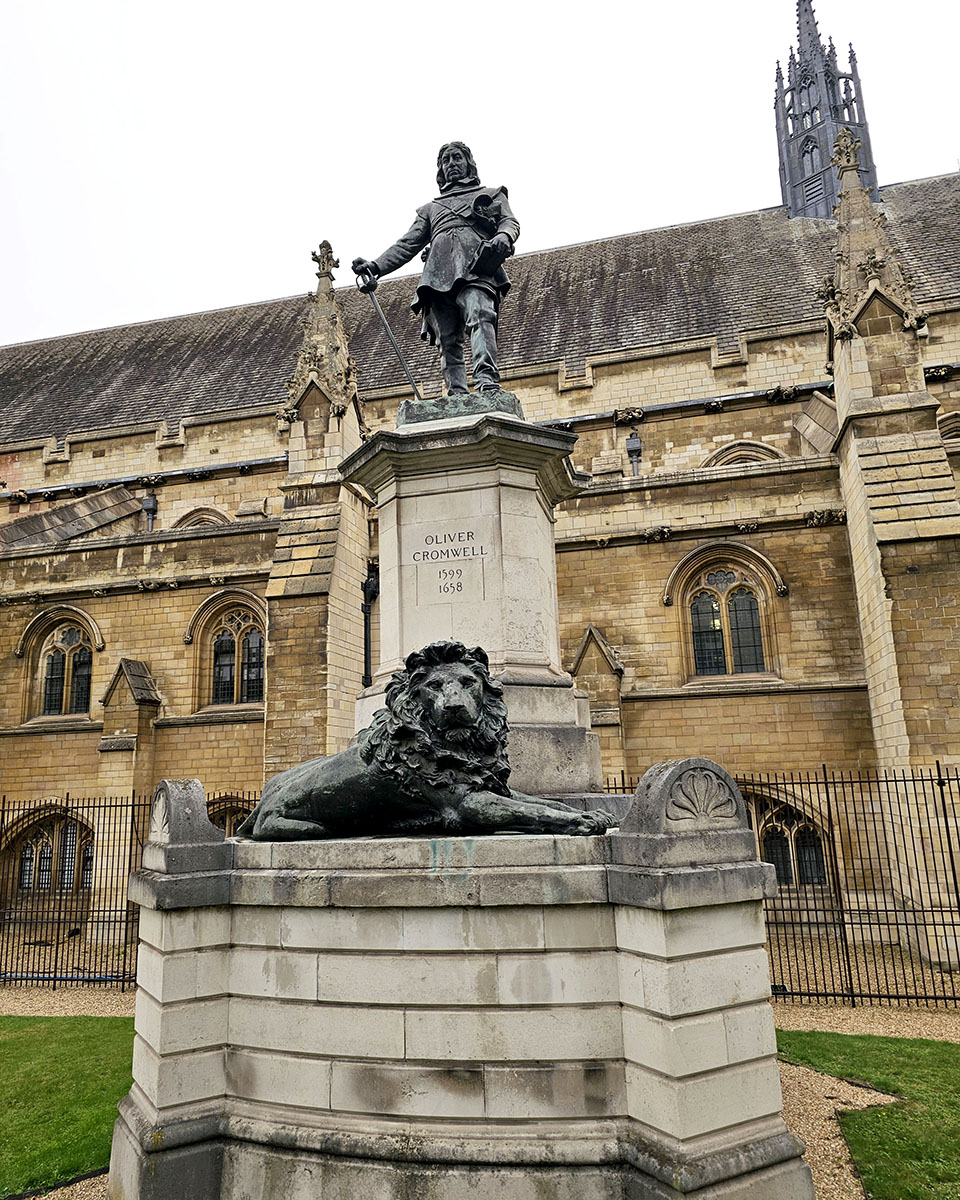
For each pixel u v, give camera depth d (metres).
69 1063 8.93
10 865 20.97
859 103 37.12
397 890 4.76
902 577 15.28
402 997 4.67
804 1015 10.50
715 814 4.73
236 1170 4.69
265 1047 4.91
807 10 38.28
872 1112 6.69
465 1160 4.31
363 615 20.69
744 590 19.27
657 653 19.09
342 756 5.90
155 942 5.14
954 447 18.09
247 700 21.17
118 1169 5.02
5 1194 5.61
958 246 26.95
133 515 27.95
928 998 11.02
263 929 5.07
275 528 21.17
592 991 4.56
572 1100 4.43
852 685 17.55
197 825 5.29
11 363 37.66
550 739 7.48
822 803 17.33
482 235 9.15
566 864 4.79
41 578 22.38
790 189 37.41
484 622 7.87
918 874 14.28
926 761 14.48
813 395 23.70
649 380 25.89
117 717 20.12
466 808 5.36
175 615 21.53
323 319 21.50
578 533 19.94
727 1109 4.28
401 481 8.34
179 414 30.47
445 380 9.34
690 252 32.16
